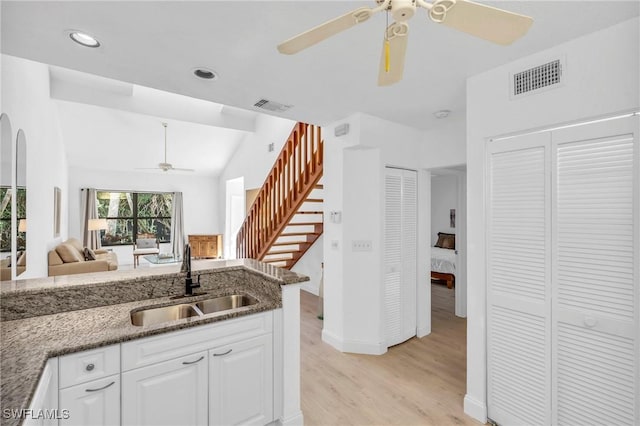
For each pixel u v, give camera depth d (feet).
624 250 5.28
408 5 3.22
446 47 6.12
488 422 7.11
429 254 12.69
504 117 6.78
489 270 7.11
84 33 5.57
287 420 6.84
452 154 11.27
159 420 5.32
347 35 5.68
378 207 10.60
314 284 18.29
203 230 30.53
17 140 8.68
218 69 7.06
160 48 6.14
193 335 5.69
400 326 11.46
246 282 8.18
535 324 6.35
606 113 5.42
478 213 7.28
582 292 5.74
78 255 16.65
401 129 11.41
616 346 5.34
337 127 10.71
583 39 5.70
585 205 5.72
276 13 5.08
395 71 4.63
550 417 6.10
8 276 7.91
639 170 5.12
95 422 4.76
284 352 6.85
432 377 9.07
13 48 6.08
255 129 23.12
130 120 20.52
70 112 18.67
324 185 11.66
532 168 6.42
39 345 4.56
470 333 7.44
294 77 7.51
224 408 6.05
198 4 4.81
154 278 6.99
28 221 10.09
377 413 7.44
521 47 6.10
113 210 26.91
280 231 16.33
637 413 5.10
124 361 5.01
